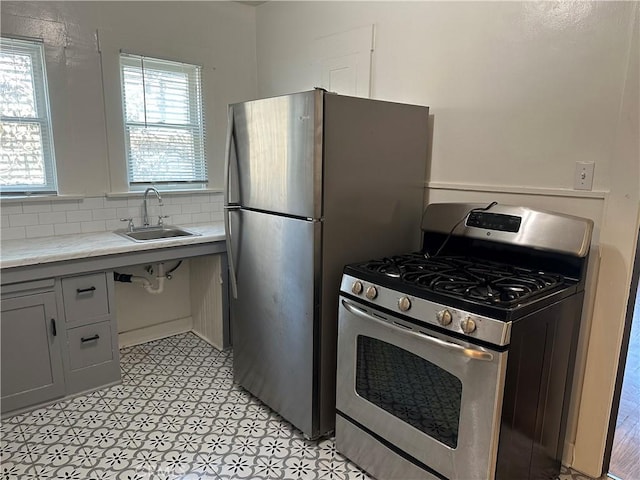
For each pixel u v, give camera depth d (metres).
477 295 1.56
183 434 2.24
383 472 1.89
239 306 2.55
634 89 1.68
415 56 2.46
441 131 2.38
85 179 2.90
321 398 2.15
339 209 2.04
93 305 2.53
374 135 2.13
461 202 2.29
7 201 2.63
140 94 3.08
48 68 2.68
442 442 1.63
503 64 2.09
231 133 2.40
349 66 2.84
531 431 1.67
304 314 2.08
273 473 1.98
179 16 3.16
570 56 1.86
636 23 1.66
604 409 1.90
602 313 1.85
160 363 3.00
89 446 2.13
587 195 1.86
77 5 2.74
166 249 2.72
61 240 2.68
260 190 2.26
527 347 1.52
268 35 3.45
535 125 2.00
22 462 2.01
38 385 2.41
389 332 1.74
